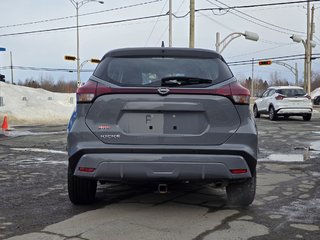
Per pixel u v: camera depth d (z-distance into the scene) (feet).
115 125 15.76
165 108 15.66
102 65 16.93
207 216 17.02
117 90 15.84
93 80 16.43
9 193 21.18
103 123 15.80
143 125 15.72
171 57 17.10
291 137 46.96
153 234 14.84
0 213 17.56
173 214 17.29
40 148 39.19
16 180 24.48
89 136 15.76
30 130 60.13
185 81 16.19
